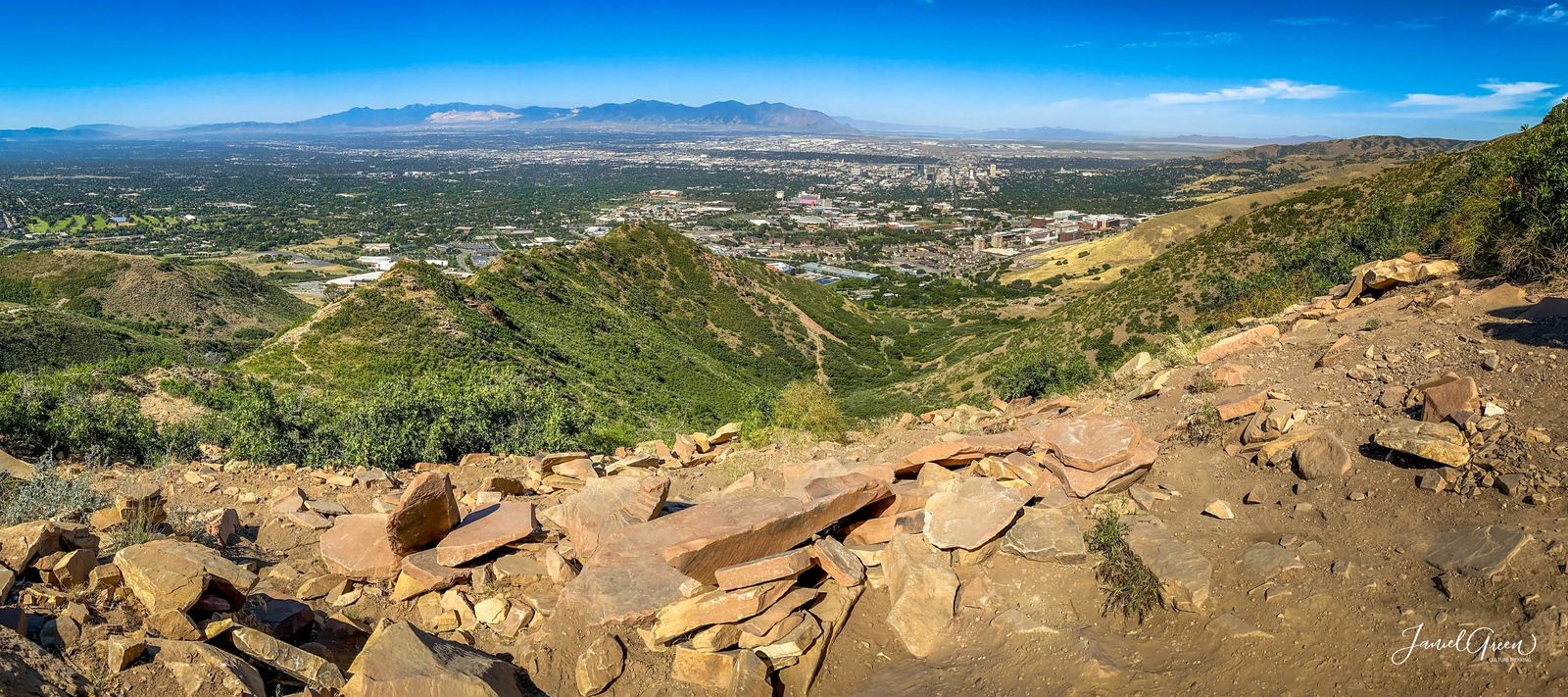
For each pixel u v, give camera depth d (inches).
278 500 342.3
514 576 240.2
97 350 2169.0
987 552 242.7
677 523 241.8
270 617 209.0
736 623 205.0
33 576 198.2
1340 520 220.4
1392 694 155.9
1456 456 222.4
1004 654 202.1
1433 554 189.6
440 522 253.3
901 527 253.8
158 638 177.3
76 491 286.0
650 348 2165.4
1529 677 146.4
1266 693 167.0
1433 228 647.8
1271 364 374.0
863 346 2992.1
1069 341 1726.1
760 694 188.1
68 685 154.6
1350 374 323.9
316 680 179.0
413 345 1521.9
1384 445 238.5
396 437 534.6
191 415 784.9
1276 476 261.0
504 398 625.3
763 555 236.2
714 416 1503.4
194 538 261.4
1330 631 176.2
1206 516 245.3
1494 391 263.3
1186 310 1596.9
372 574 244.1
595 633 208.8
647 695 195.0
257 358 1464.1
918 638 216.8
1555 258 383.6
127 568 191.5
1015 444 306.8
